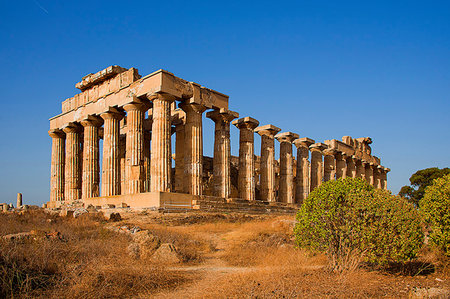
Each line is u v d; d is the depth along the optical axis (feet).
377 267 40.32
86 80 127.03
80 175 139.33
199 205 101.55
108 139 115.96
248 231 70.74
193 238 64.44
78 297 29.25
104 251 46.03
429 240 43.04
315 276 36.55
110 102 118.11
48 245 41.01
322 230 40.06
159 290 33.14
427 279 35.73
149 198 96.27
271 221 85.51
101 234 57.41
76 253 42.88
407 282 34.58
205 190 148.97
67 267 36.06
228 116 119.75
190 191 106.73
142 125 110.63
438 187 43.50
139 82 107.96
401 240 36.27
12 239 44.50
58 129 139.33
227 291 31.55
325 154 166.30
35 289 30.30
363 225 37.17
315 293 30.30
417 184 192.03
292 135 146.61
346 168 173.88
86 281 31.48
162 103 102.12
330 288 31.48
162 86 100.27
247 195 123.34
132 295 31.40
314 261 44.47
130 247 47.91
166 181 100.32
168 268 43.04
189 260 49.26
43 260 35.96
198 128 110.32
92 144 124.47
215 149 119.03
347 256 38.09
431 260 42.73
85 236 56.80
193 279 37.63
